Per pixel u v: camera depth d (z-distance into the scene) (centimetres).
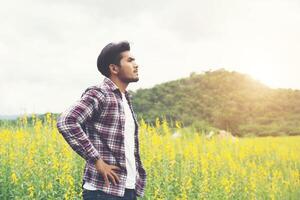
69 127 373
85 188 385
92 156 373
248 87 5138
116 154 384
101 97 387
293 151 1515
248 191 1012
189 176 923
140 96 4659
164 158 940
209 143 1317
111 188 378
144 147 955
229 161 1100
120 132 388
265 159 1380
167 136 1064
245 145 1455
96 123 388
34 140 894
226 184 956
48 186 743
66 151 827
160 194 836
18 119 957
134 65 412
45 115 949
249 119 4097
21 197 730
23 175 766
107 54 408
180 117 4041
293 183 1167
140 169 408
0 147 873
